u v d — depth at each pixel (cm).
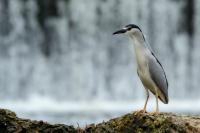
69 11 4412
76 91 4216
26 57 4297
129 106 3838
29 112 3403
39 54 4325
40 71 4278
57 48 4366
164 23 4438
